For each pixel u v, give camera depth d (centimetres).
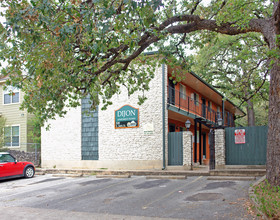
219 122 1375
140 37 819
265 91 1945
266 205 559
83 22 637
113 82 1063
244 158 1337
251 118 2692
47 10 583
